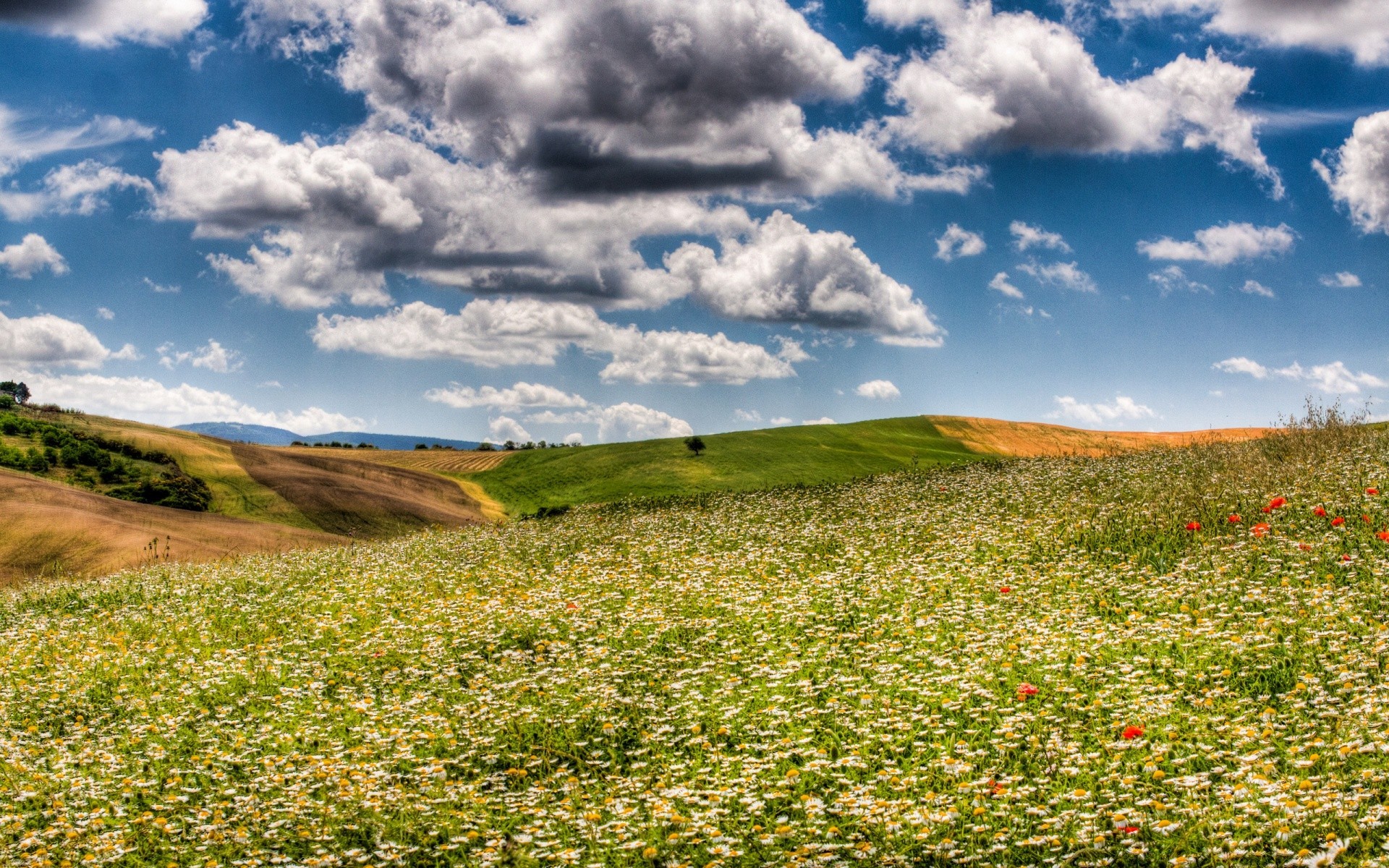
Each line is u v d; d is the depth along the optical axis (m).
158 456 60.59
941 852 7.29
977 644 11.91
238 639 16.31
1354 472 18.89
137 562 34.88
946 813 7.79
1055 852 7.16
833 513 24.47
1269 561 13.91
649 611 14.94
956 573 15.95
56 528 38.47
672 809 8.43
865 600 14.53
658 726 10.51
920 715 9.98
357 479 62.41
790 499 28.33
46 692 13.77
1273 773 7.73
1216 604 12.52
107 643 16.80
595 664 12.69
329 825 8.77
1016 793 8.09
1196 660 10.64
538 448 82.06
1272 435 26.50
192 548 37.94
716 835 8.01
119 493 50.75
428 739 10.71
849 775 8.91
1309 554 13.80
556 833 8.27
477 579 20.00
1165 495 20.12
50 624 19.72
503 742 10.53
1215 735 8.71
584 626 14.48
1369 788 7.21
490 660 13.47
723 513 26.58
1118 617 12.69
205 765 10.55
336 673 13.58
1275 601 12.07
